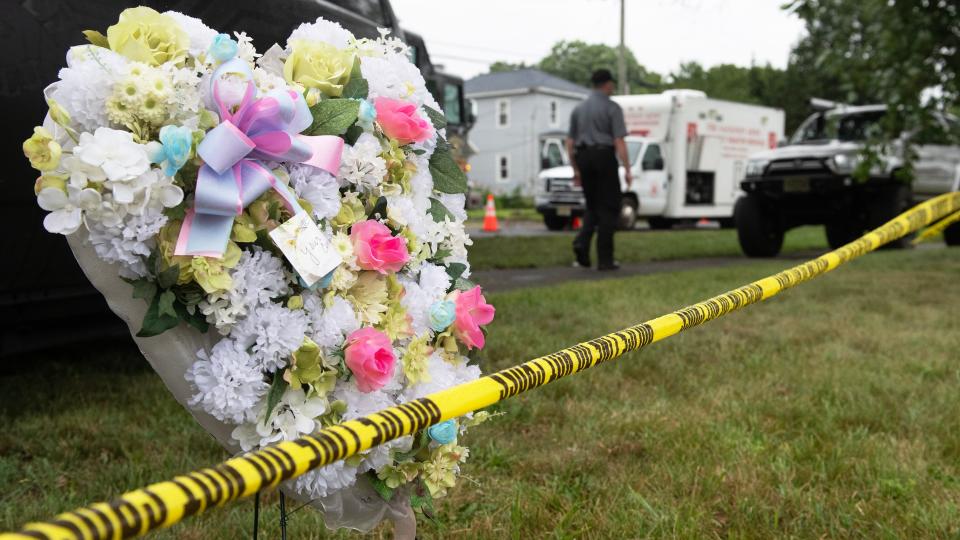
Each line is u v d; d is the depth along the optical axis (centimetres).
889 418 350
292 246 135
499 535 242
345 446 102
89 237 125
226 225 131
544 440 324
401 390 157
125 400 370
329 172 146
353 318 142
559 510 259
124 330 410
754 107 2245
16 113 295
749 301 196
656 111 2036
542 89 4606
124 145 122
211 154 129
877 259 1093
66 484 276
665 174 2039
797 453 304
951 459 304
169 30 135
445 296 165
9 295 325
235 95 135
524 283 851
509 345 470
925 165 1249
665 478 280
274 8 337
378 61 164
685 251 1264
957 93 842
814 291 754
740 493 268
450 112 1652
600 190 949
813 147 1182
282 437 136
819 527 247
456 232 176
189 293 131
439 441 155
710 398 377
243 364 132
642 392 393
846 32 825
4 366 443
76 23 307
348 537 239
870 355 475
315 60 154
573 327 536
